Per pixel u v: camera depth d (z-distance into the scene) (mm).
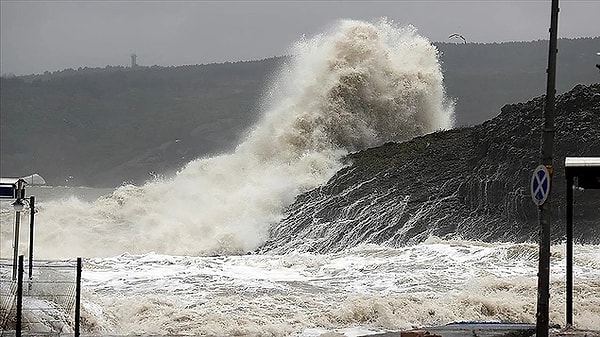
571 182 43594
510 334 38938
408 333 38125
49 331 40156
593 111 95688
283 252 98062
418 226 94188
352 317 46656
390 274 63438
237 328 43438
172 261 69875
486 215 93562
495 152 98688
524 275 61031
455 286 57719
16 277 45031
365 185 108875
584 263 64875
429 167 108000
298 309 48750
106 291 55812
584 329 41562
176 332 43094
